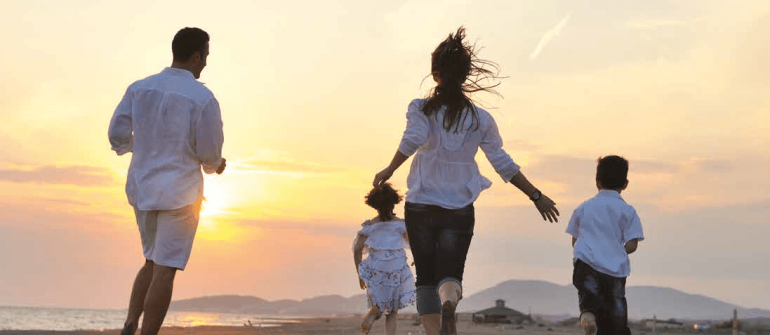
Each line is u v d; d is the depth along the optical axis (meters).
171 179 4.09
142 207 4.07
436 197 4.07
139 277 4.16
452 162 4.13
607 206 5.70
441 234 4.07
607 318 5.54
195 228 4.21
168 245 4.06
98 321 120.44
